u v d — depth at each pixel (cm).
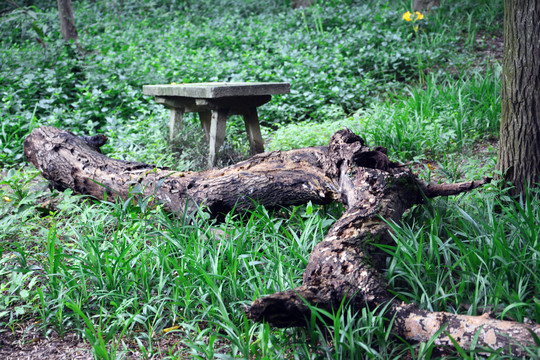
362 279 241
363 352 223
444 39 895
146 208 363
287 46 907
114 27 1136
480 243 285
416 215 331
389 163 331
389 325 221
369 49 851
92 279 282
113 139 602
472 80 646
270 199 355
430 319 221
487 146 531
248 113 515
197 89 468
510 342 202
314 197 347
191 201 361
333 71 788
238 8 1265
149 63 829
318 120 684
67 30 897
